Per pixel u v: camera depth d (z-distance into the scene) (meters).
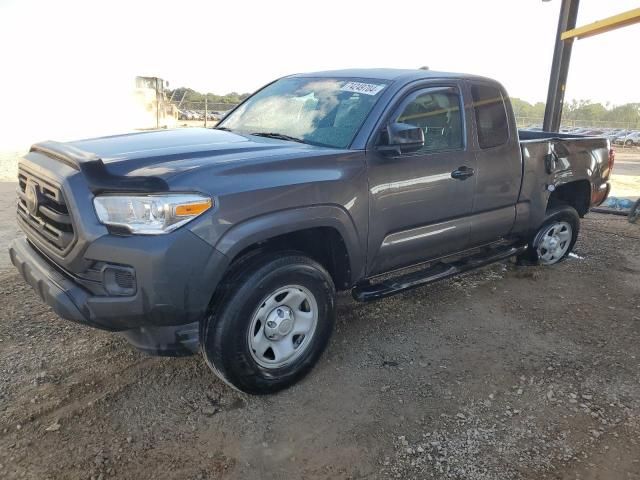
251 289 2.97
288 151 3.27
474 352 3.89
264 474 2.63
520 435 2.97
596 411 3.21
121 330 2.85
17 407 3.04
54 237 2.91
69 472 2.58
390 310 4.55
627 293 5.14
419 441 2.90
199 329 2.98
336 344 3.93
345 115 3.77
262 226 2.94
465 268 4.53
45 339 3.81
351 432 2.96
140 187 2.61
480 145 4.33
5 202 8.26
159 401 3.17
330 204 3.27
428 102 3.97
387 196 3.64
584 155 5.57
